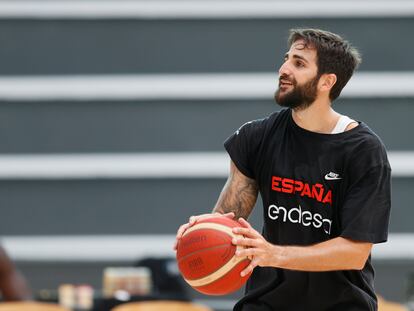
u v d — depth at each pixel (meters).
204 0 17.14
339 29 17.08
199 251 6.87
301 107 7.21
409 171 16.95
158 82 17.17
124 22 17.19
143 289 13.02
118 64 17.17
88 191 17.12
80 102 17.17
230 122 17.12
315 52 7.17
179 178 17.14
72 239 17.03
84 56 17.19
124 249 17.02
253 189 7.59
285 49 17.03
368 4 17.09
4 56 17.12
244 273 6.81
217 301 16.36
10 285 11.23
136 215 17.11
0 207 17.03
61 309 10.29
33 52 17.16
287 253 6.79
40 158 17.11
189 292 16.27
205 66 17.17
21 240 16.98
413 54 17.09
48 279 16.86
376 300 7.55
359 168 7.10
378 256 16.81
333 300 7.38
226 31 17.14
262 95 17.08
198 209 17.11
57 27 17.17
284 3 17.08
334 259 6.88
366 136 7.18
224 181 17.14
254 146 7.45
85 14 17.17
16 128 17.11
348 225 6.98
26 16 17.16
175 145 17.19
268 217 7.36
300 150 7.25
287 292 7.42
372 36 17.11
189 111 17.19
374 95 17.05
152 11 17.14
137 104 17.19
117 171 17.14
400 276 16.83
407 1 17.16
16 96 17.11
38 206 17.06
